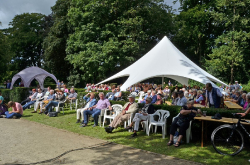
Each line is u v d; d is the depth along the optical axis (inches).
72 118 372.8
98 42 1009.5
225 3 1088.8
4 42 925.8
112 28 978.7
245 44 1097.4
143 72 403.5
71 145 224.4
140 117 266.1
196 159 187.6
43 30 1491.1
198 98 366.0
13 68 1531.7
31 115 400.8
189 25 1288.1
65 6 1177.4
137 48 924.0
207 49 1293.1
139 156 194.5
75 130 290.2
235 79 1160.8
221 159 187.9
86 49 977.5
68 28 1117.1
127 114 285.1
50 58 1237.7
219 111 240.4
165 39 497.4
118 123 279.7
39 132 277.9
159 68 411.5
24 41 1455.5
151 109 277.4
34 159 183.6
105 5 955.3
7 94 601.6
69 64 1283.2
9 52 960.3
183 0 1341.0
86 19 990.4
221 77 1171.9
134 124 265.7
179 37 1258.0
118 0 941.8
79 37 974.4
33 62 1626.5
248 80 1141.7
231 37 1087.6
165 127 266.7
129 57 929.5
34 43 1501.0
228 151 208.2
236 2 1099.3
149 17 1004.6
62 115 400.8
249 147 219.6
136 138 253.8
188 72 394.9
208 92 273.7
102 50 907.4
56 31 1139.3
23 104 490.6
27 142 233.5
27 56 1587.1
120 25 976.3
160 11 1021.2
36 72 725.9
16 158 185.6
